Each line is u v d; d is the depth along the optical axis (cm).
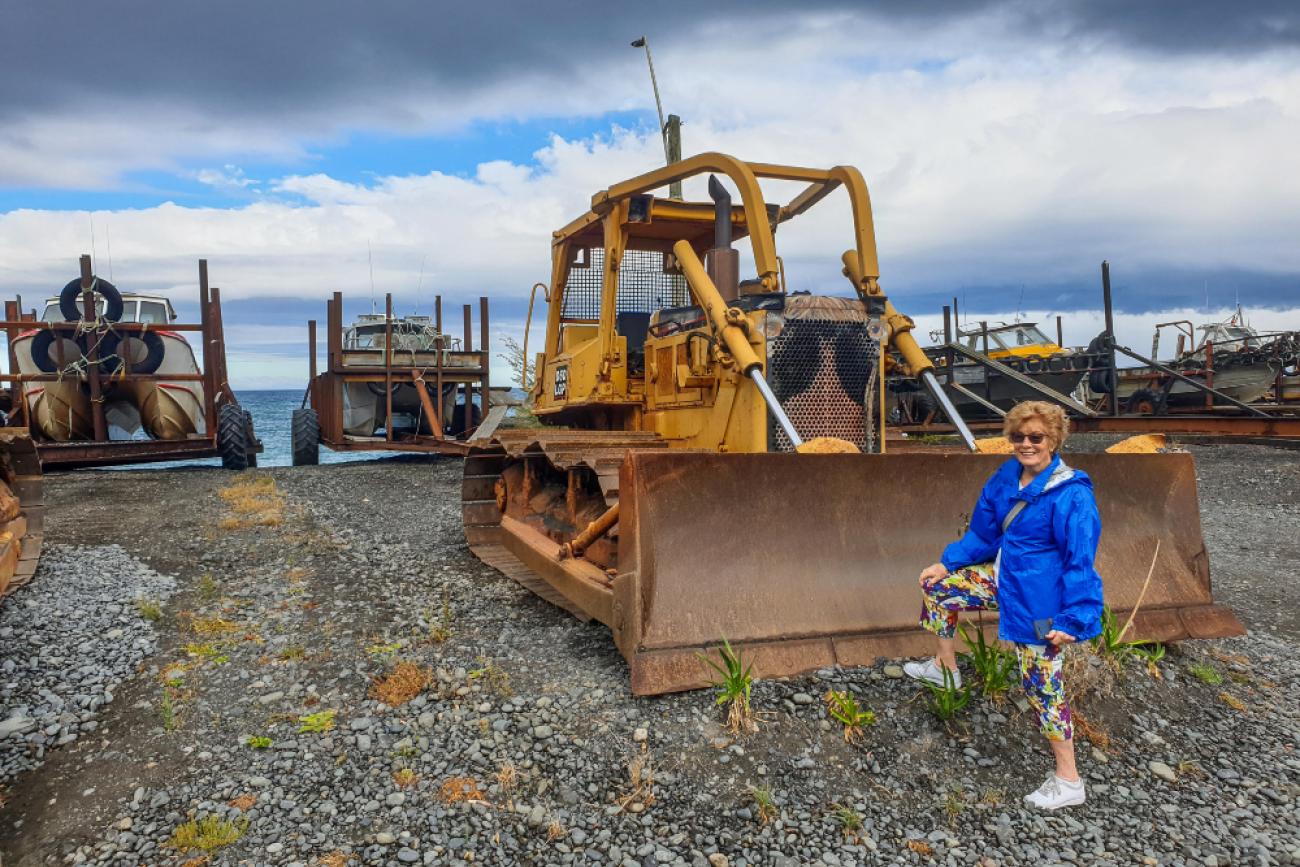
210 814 302
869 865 280
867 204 589
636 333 761
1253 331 2192
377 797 314
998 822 305
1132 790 328
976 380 1902
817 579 420
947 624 365
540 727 361
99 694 399
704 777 325
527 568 633
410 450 1464
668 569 398
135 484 1123
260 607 539
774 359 541
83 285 1241
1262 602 609
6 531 606
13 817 304
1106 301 1683
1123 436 1573
